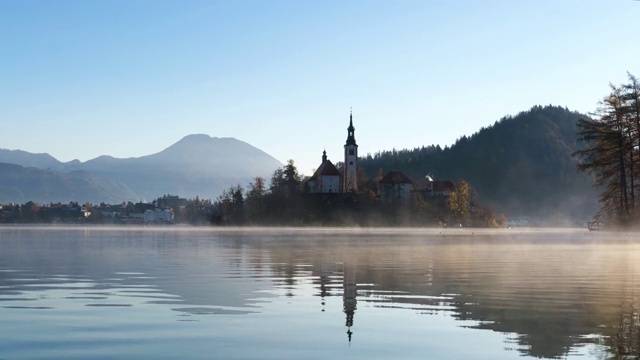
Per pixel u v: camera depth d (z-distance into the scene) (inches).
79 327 523.2
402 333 499.5
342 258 1408.7
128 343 465.1
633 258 1432.1
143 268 1097.4
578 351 436.1
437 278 921.5
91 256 1450.5
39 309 614.2
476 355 428.5
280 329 514.6
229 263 1232.8
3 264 1184.2
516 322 545.3
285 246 2092.8
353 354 433.7
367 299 689.0
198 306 634.8
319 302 664.4
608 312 597.0
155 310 608.7
